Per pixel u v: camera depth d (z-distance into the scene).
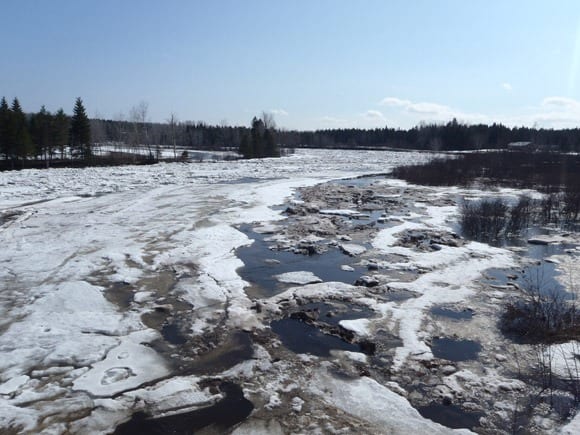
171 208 18.66
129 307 8.15
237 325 7.45
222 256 11.59
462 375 5.93
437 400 5.40
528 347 6.70
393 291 9.17
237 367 6.12
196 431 4.79
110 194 22.67
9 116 39.88
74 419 4.95
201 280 9.61
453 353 6.57
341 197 22.84
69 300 8.27
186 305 8.30
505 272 10.53
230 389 5.61
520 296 8.80
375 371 6.07
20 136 40.00
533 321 7.29
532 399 5.36
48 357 6.26
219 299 8.58
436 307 8.30
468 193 25.44
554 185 27.52
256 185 27.66
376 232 14.80
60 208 18.27
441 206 20.64
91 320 7.52
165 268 10.46
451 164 39.59
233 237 13.66
